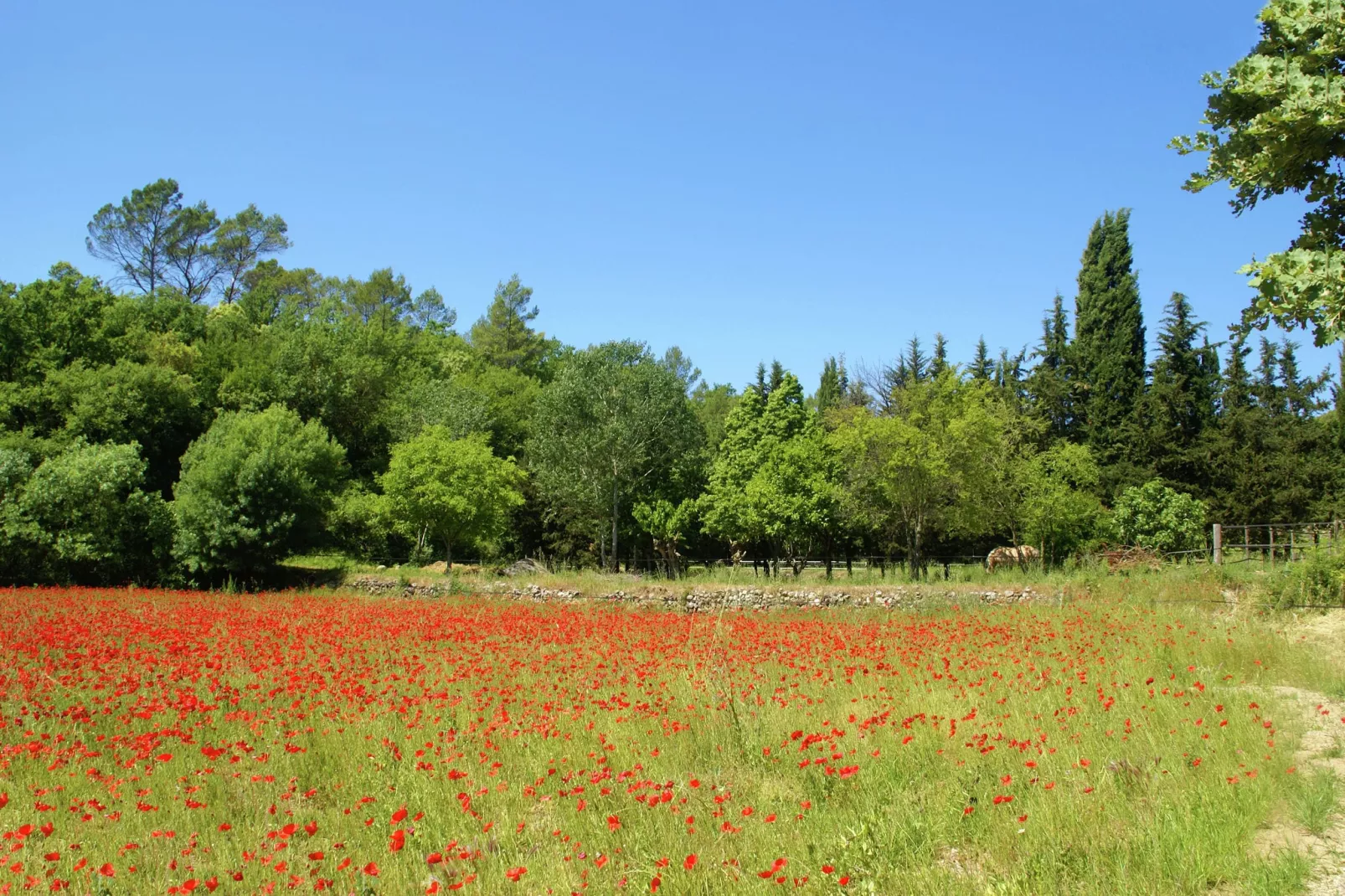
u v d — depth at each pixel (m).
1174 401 35.28
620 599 23.86
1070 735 7.64
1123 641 12.41
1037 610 17.78
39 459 31.72
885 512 29.58
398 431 43.94
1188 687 9.43
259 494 27.84
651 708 9.14
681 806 6.31
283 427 34.19
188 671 11.03
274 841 5.77
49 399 36.25
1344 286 6.21
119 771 7.38
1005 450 30.70
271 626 15.53
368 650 13.18
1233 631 12.52
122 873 5.37
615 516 36.09
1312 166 7.23
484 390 48.56
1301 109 6.63
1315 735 7.75
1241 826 5.46
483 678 10.85
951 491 28.61
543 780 6.80
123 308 45.16
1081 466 31.48
